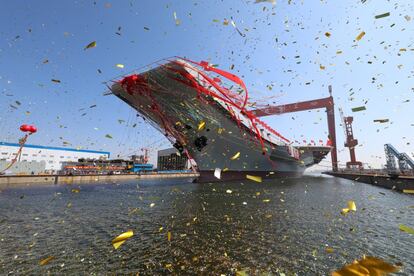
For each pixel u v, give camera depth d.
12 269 4.89
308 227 7.83
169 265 5.00
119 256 5.54
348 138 65.56
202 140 22.31
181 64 15.20
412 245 6.02
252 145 26.20
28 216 10.25
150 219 9.30
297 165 47.38
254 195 16.88
